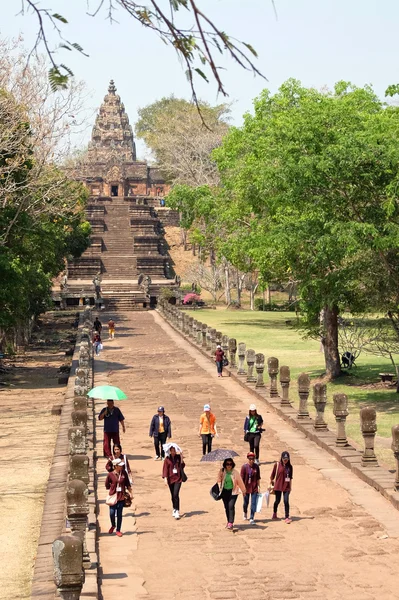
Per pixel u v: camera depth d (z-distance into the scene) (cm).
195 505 1872
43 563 1466
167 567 1448
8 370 4834
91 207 12800
